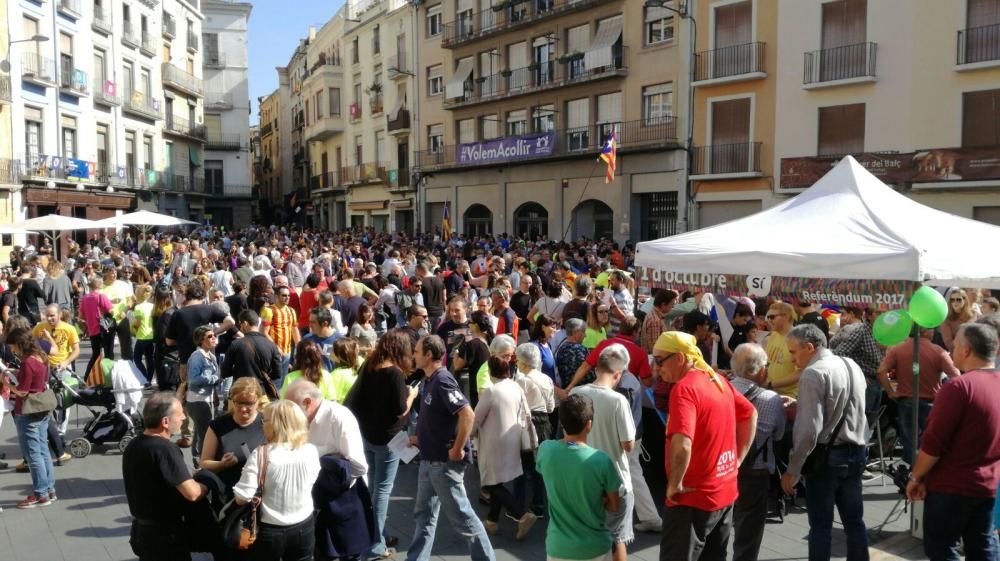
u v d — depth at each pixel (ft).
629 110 88.84
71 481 23.85
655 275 23.27
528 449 19.34
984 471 13.99
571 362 23.12
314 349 19.35
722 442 13.99
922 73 65.98
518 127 105.29
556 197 99.14
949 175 63.16
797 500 22.22
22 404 21.24
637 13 86.89
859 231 19.52
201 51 162.61
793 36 73.67
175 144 146.30
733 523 17.67
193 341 25.59
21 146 95.45
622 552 14.19
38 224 60.95
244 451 15.56
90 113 111.55
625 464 16.47
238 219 176.76
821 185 22.70
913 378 19.58
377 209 136.46
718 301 28.27
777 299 22.71
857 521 16.10
